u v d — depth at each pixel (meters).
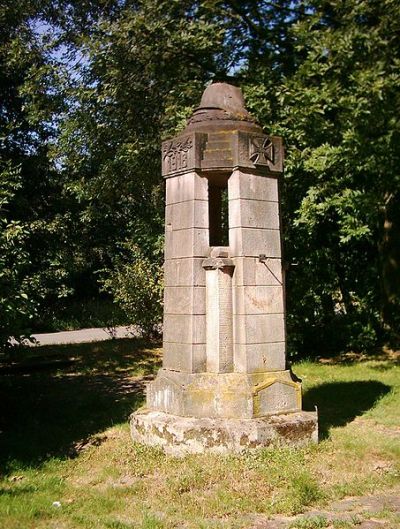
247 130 7.02
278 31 12.57
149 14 12.23
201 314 6.74
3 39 14.91
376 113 9.80
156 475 5.72
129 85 13.48
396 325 14.09
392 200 13.66
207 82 12.97
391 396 9.17
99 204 18.48
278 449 6.11
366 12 10.34
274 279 6.87
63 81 13.96
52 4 15.01
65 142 14.58
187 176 6.93
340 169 11.10
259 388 6.42
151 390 7.00
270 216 6.94
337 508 4.92
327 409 8.52
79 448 6.78
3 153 14.22
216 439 6.09
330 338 14.70
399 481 5.50
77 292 28.06
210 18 12.60
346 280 14.88
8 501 5.06
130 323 17.47
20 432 7.46
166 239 7.22
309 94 10.02
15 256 8.06
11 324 7.36
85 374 12.12
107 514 4.86
